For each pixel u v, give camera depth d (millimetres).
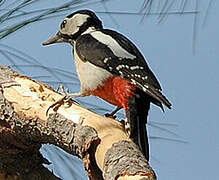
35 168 6785
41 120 6258
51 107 6250
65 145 6125
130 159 5227
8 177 6691
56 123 6152
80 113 6098
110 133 5723
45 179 6781
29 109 6352
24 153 6727
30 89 6484
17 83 6543
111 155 5383
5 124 6508
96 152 5680
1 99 6473
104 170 5383
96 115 6043
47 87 6598
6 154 6656
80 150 5832
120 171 5137
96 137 5695
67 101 6266
